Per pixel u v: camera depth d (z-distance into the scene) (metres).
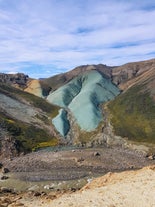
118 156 175.62
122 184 49.62
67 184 124.88
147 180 49.62
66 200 44.72
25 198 78.06
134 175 57.97
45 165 157.12
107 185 53.50
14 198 77.94
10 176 139.00
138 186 46.62
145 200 40.84
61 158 168.12
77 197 45.50
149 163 168.38
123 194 43.81
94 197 44.03
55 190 114.81
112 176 63.06
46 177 135.25
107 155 176.12
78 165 156.12
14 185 125.62
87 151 184.88
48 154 181.12
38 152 199.50
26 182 128.75
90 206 40.12
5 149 193.12
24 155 190.38
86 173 142.50
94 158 167.75
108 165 157.88
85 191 49.53
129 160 169.75
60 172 143.88
